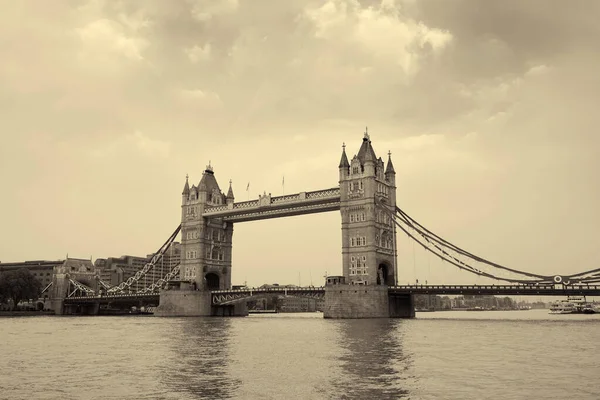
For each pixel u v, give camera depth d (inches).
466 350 1985.7
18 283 7244.1
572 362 1642.5
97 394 1227.9
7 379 1438.2
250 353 1972.2
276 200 5905.5
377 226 5206.7
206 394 1210.6
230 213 6323.8
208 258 6633.9
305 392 1216.2
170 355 1947.6
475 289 4453.7
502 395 1162.6
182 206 6830.7
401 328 3329.2
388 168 5629.9
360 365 1608.0
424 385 1278.3
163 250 7239.2
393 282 5359.3
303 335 2824.8
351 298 4815.5
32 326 4121.6
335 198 5403.5
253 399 1154.7
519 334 2775.6
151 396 1198.3
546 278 4323.3
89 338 2800.2
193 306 6141.7
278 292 5570.9
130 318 6003.9
